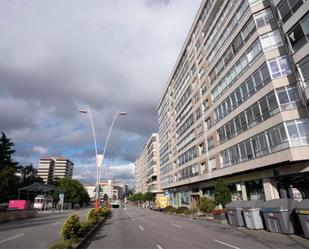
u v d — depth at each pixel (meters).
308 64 18.48
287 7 20.41
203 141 39.03
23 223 23.20
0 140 66.38
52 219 28.67
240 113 27.19
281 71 21.64
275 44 22.67
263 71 23.11
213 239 12.80
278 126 20.94
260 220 16.80
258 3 24.81
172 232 15.79
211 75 36.38
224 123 31.22
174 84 61.53
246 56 26.14
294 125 19.94
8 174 53.91
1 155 65.00
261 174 24.45
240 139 27.08
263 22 24.03
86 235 12.66
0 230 17.16
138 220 26.28
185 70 51.06
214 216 24.73
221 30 32.66
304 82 18.92
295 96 20.47
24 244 11.28
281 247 10.50
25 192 69.31
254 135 24.36
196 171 42.12
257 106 24.05
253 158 24.39
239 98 27.52
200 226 19.70
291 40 20.19
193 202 45.56
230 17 29.86
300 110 19.95
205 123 38.62
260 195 24.83
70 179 77.56
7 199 58.69
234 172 27.91
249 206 17.39
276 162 20.89
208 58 37.66
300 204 12.71
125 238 13.12
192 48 46.50
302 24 18.98
